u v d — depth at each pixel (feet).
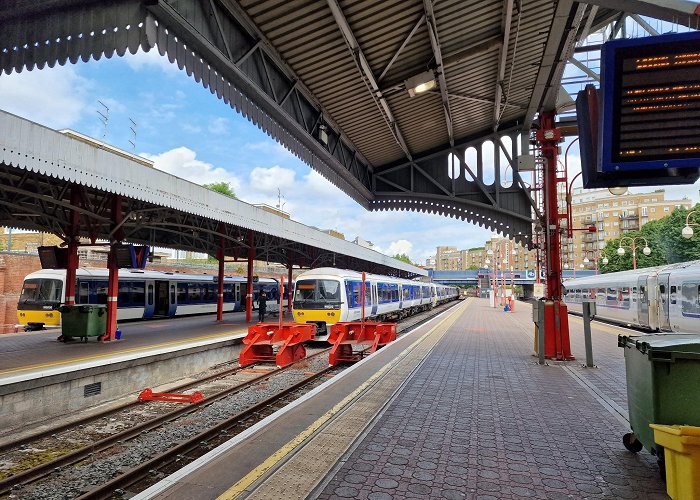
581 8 22.07
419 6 27.53
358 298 64.80
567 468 13.99
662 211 331.98
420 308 121.90
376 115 39.55
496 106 41.04
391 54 31.58
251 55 27.09
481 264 589.32
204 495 11.56
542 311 32.81
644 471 13.80
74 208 36.81
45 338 46.34
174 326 60.95
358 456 14.75
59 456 21.29
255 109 28.19
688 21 14.97
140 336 48.11
